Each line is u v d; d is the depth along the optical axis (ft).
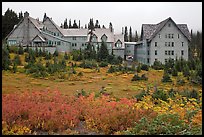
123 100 60.90
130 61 205.87
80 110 53.98
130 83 107.45
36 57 154.10
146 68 140.67
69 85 99.25
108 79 114.93
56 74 114.73
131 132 41.24
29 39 198.18
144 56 190.08
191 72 118.62
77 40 220.02
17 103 54.19
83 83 104.58
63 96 66.85
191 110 48.24
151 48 180.96
